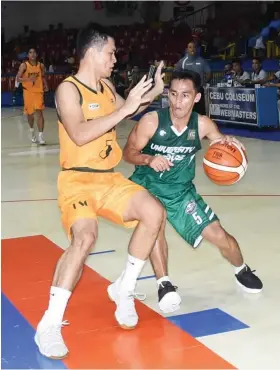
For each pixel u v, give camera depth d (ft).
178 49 77.51
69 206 10.84
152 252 12.43
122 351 10.74
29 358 10.55
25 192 25.09
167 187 12.71
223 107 43.29
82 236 10.48
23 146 39.93
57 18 95.66
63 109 10.46
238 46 65.72
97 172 11.14
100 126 10.12
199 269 15.33
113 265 15.69
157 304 13.03
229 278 14.61
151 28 84.94
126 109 10.14
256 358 10.35
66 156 11.13
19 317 12.41
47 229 19.43
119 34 85.61
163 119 12.10
